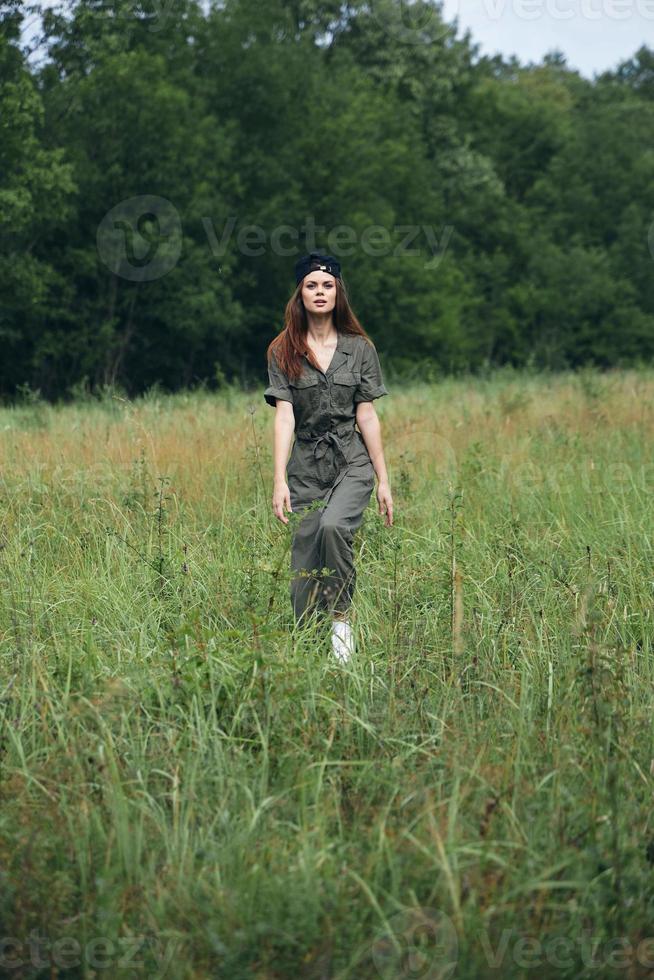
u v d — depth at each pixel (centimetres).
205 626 525
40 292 3103
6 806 350
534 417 1377
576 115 6944
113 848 328
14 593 561
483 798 352
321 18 4591
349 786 378
